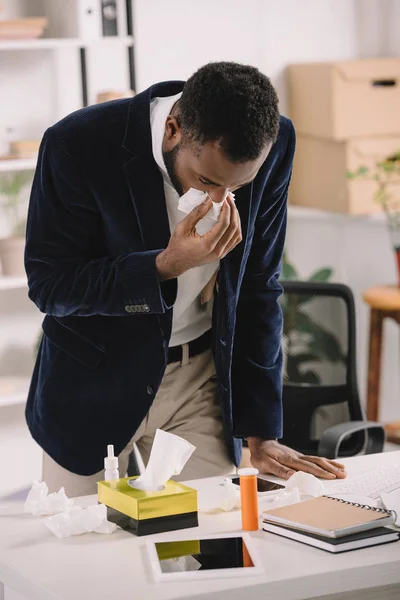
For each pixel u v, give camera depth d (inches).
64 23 176.7
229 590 71.0
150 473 85.4
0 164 169.5
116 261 91.4
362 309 219.5
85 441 99.9
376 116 200.8
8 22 167.6
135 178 92.3
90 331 98.1
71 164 92.4
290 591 72.6
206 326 105.0
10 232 182.5
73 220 95.0
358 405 148.5
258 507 88.6
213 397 106.3
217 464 105.0
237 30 202.2
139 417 99.5
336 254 217.2
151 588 71.5
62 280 93.7
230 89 80.0
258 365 103.2
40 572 75.4
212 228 86.3
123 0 179.3
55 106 183.6
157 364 98.2
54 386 100.4
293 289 151.9
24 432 187.0
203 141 80.7
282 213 103.0
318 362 154.0
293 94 208.4
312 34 209.9
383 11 216.4
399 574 75.5
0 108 180.1
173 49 196.2
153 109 93.3
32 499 89.4
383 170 202.5
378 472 98.3
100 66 188.2
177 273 89.0
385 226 216.8
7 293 184.7
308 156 209.2
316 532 78.7
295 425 150.8
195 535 81.4
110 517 85.6
